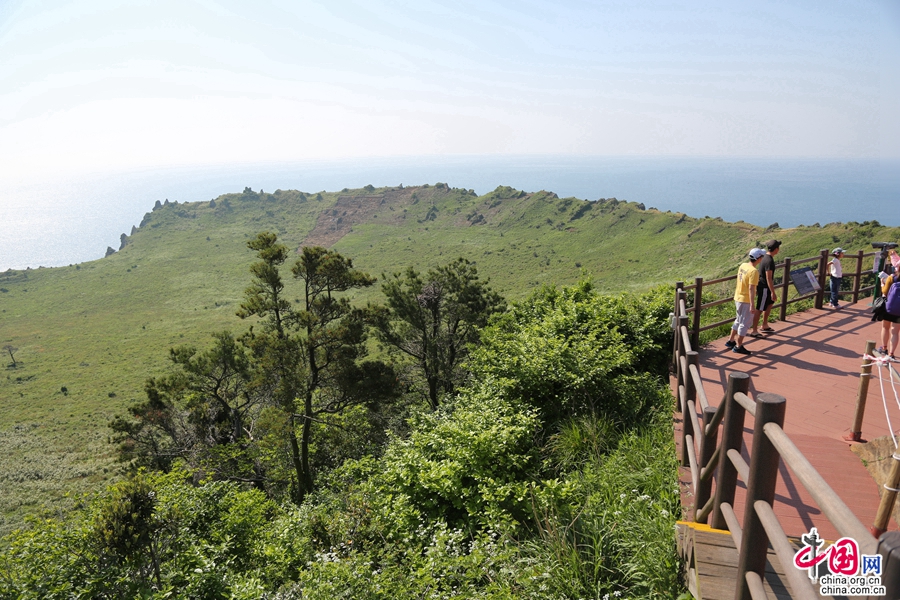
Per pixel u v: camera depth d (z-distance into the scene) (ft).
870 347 14.67
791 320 28.58
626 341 26.37
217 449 81.35
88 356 434.71
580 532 13.75
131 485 26.48
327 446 82.99
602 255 535.19
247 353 95.35
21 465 203.92
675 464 15.38
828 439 15.56
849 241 272.72
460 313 101.55
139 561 26.00
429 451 21.11
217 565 27.37
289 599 18.80
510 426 19.95
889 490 9.23
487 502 17.03
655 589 10.94
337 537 23.26
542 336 27.30
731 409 7.98
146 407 86.02
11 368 413.59
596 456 18.03
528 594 12.55
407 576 16.11
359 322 79.20
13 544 27.63
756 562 6.16
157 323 533.14
